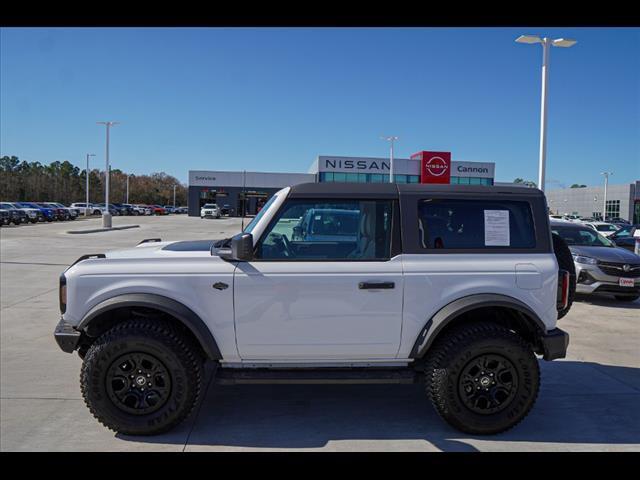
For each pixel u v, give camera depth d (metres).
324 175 53.44
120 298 3.77
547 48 17.47
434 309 3.89
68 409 4.40
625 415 4.36
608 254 9.62
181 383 3.78
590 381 5.19
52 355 5.95
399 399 4.70
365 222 4.03
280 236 4.00
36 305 8.86
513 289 3.92
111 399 3.78
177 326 3.98
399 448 3.73
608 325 7.82
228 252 3.90
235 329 3.85
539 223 4.05
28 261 15.12
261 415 4.30
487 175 55.84
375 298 3.87
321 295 3.85
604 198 70.25
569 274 4.38
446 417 3.89
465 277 3.90
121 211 71.56
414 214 3.99
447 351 3.83
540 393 4.85
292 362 3.97
